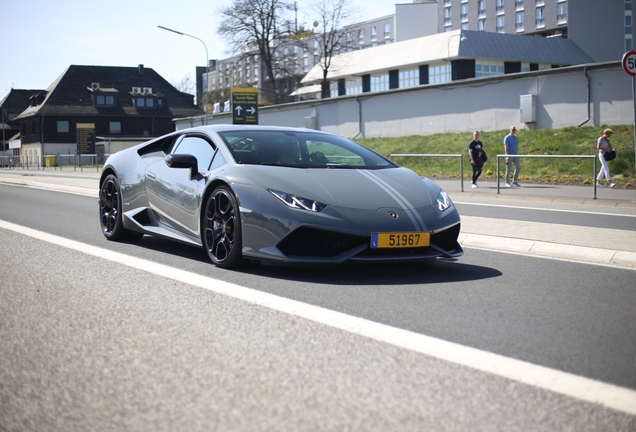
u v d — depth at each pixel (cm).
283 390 262
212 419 234
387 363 296
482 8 8369
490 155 2278
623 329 359
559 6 7606
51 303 412
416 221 494
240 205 500
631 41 6175
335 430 225
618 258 577
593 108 2352
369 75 5903
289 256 480
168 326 357
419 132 2973
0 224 852
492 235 692
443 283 480
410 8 7962
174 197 593
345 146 613
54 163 5322
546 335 346
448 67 5244
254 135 593
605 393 262
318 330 349
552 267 555
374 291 449
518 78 2564
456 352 313
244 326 356
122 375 280
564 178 1678
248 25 5294
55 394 259
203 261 563
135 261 561
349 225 475
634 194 1386
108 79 7931
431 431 225
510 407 247
